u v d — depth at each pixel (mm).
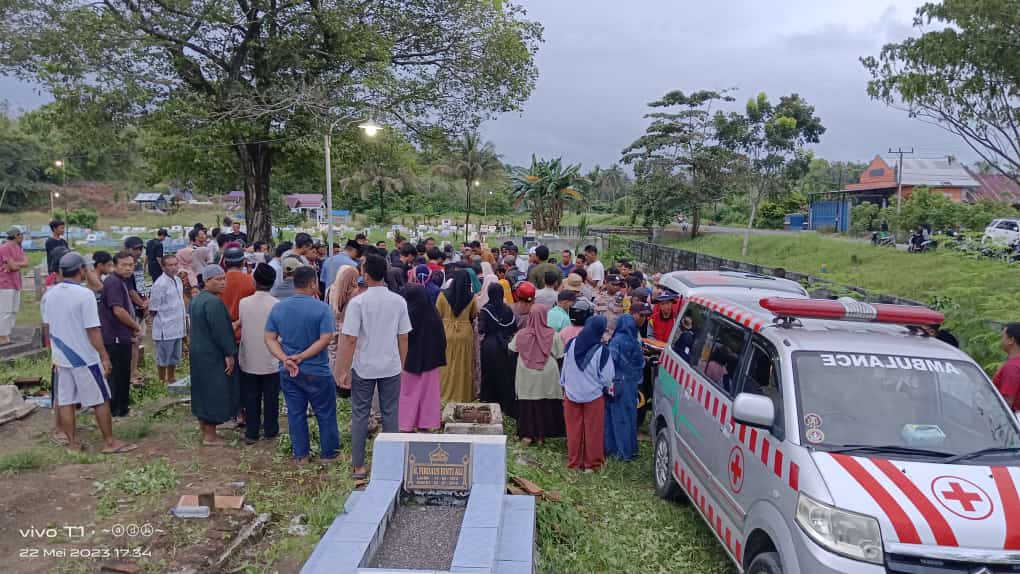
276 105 17516
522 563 3650
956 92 13859
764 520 4098
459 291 8484
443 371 8531
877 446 4031
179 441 6730
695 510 6305
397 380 6035
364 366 5859
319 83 18156
